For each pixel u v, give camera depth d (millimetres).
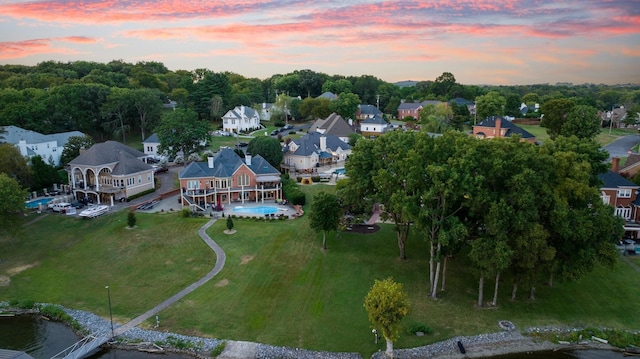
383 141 58812
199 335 44312
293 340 43469
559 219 44969
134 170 84000
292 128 158875
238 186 82625
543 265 47156
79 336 44906
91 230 68812
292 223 71250
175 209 77500
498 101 163125
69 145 98625
